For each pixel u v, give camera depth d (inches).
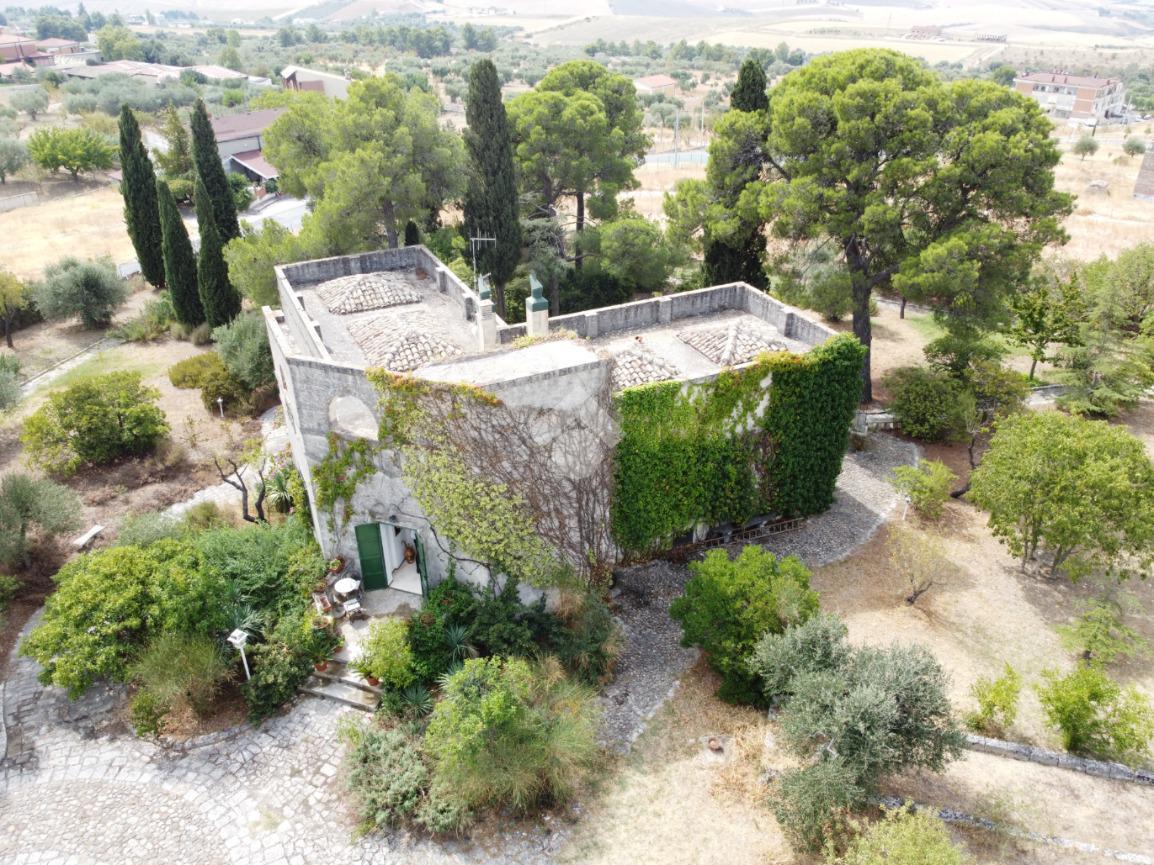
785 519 1176.8
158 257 1993.1
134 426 1314.0
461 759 734.5
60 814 760.3
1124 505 954.7
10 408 1396.4
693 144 4298.7
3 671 925.2
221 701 881.5
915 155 1278.3
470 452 866.1
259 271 1469.0
